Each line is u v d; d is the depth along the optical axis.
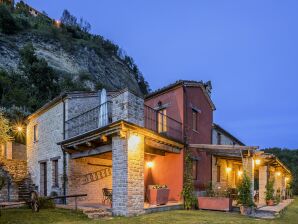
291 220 13.39
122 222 9.74
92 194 15.87
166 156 16.36
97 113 16.02
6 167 20.11
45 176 18.33
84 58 72.69
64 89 40.50
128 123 10.99
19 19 66.38
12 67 46.31
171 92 17.14
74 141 14.04
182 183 15.39
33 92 36.31
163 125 17.44
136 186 11.45
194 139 17.12
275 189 22.00
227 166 22.28
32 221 9.95
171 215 11.64
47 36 68.06
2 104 29.81
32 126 20.95
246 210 13.70
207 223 10.21
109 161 17.00
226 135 24.67
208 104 19.77
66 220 10.27
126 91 12.06
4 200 15.96
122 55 101.12
